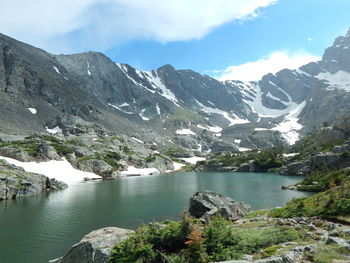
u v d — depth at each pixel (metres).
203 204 50.41
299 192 86.25
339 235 21.80
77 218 55.66
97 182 137.62
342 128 182.50
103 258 21.98
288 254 16.06
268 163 199.62
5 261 33.84
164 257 20.41
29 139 189.88
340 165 130.00
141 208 65.38
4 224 51.25
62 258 25.84
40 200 79.25
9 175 92.31
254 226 32.62
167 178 158.00
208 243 21.42
